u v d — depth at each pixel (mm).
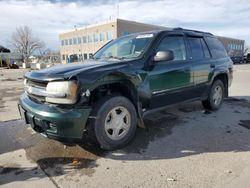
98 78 3193
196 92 4918
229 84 6098
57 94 3018
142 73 3707
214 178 2783
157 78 3936
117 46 4598
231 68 6113
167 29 4504
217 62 5473
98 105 3303
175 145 3725
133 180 2766
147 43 4047
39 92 3227
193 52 4863
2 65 42094
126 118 3609
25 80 3713
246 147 3641
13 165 3148
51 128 3082
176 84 4309
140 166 3092
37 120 3158
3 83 13477
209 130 4391
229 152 3471
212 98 5559
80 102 3062
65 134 3018
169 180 2750
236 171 2936
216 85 5625
